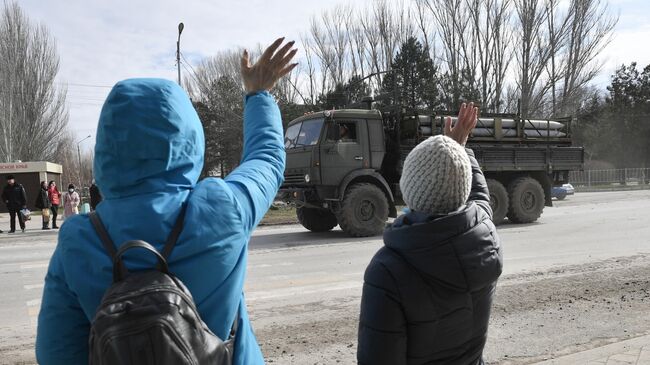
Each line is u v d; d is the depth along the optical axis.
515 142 14.84
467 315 1.78
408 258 1.73
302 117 12.97
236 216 1.49
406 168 1.87
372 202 12.37
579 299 6.16
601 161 58.16
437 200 1.78
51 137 47.84
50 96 47.66
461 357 1.81
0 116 44.84
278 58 1.95
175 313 1.22
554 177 15.81
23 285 7.93
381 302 1.72
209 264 1.40
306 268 8.68
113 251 1.34
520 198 14.58
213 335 1.31
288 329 5.29
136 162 1.38
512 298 6.25
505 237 11.93
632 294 6.32
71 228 1.40
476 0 37.88
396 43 45.28
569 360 4.16
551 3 36.97
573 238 11.50
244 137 1.90
